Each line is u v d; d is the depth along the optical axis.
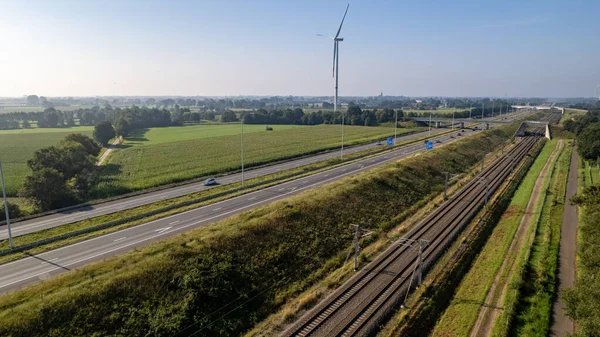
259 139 160.25
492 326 34.44
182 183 83.31
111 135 155.25
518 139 158.75
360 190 67.88
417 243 51.31
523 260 46.34
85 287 33.62
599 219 39.56
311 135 174.62
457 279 43.31
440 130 192.25
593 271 33.25
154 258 38.75
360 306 36.56
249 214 53.16
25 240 49.53
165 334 31.88
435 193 77.69
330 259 47.69
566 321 35.22
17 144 152.25
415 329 34.09
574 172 95.69
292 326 33.59
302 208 55.75
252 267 42.12
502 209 67.81
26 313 30.12
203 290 36.09
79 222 56.69
